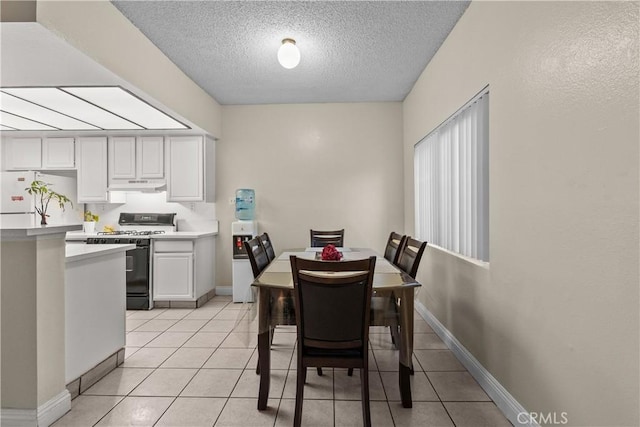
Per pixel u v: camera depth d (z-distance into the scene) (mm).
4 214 4297
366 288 1799
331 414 1999
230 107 4824
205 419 1949
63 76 2562
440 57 3123
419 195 4055
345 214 4770
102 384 2352
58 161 4555
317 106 4777
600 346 1291
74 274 2199
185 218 4871
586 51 1336
